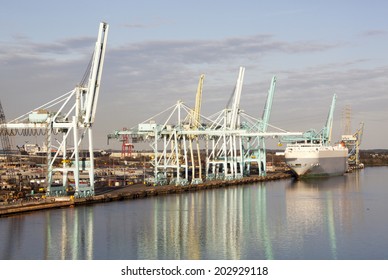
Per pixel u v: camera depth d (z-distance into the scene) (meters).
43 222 91.25
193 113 168.50
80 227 88.50
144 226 91.06
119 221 95.00
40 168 179.12
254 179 190.62
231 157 186.62
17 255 71.19
